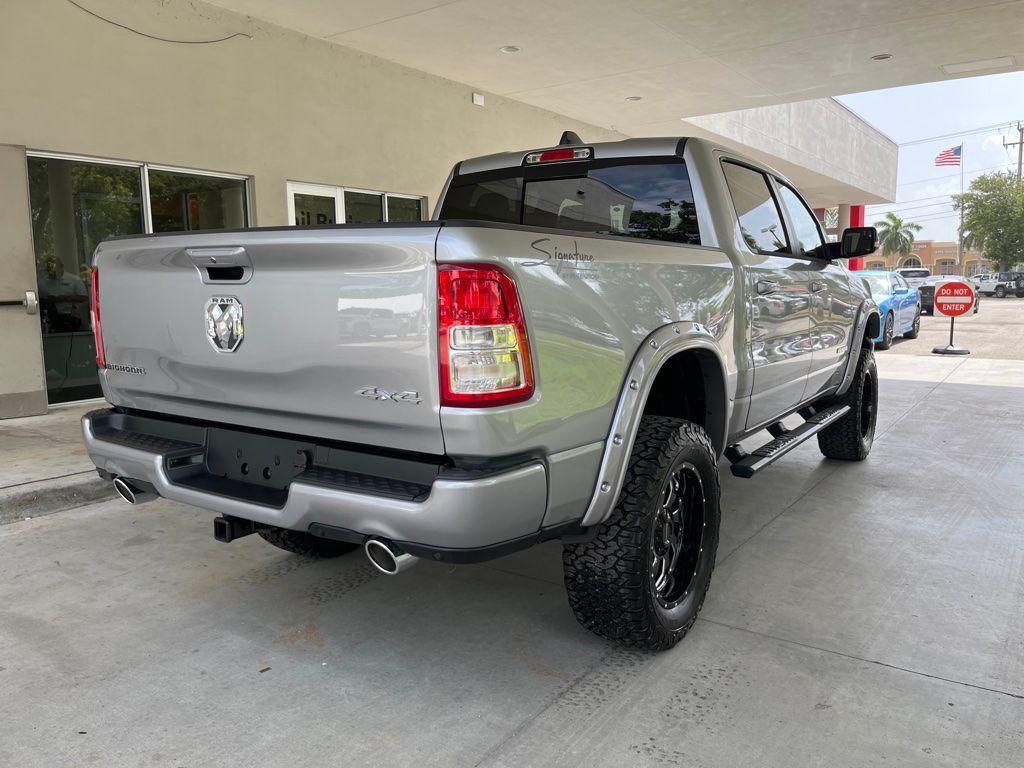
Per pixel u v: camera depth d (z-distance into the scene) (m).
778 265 3.87
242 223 8.67
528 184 3.96
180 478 2.69
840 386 5.14
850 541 3.98
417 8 8.14
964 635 2.93
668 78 11.27
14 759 2.21
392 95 10.21
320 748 2.26
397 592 3.41
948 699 2.49
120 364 2.94
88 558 3.84
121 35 7.26
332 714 2.44
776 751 2.22
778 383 3.95
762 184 4.07
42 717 2.43
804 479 5.20
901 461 5.70
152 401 2.91
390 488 2.16
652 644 2.73
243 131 8.39
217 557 3.85
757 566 3.65
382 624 3.09
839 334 4.86
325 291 2.22
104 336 2.97
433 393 2.05
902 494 4.82
